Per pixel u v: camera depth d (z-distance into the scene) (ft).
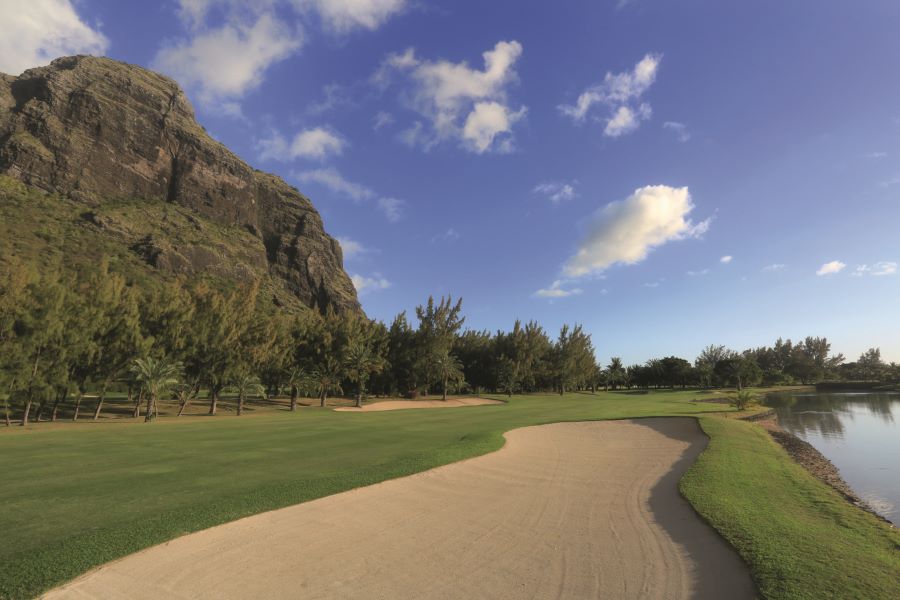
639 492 44.01
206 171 598.75
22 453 62.13
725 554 27.35
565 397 282.77
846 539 29.86
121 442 74.38
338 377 213.66
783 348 642.63
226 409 193.77
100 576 23.22
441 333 262.67
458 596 22.59
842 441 99.91
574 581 24.31
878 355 619.26
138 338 145.07
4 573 22.88
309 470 49.32
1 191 393.70
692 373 427.33
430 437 80.69
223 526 30.60
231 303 184.14
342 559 26.76
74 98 510.17
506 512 37.01
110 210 451.12
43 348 121.60
